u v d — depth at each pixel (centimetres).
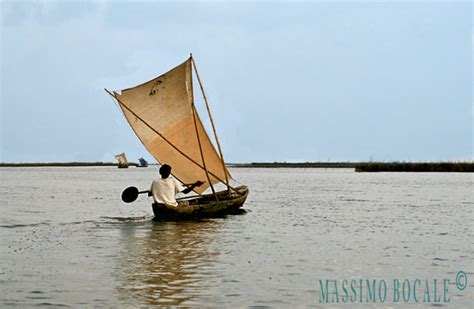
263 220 2455
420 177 9362
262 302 1050
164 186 2347
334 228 2189
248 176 10875
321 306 1035
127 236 1908
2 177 9412
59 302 1038
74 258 1475
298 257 1508
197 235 1942
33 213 2792
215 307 1011
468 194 4506
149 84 2466
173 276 1254
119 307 1008
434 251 1619
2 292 1109
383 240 1848
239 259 1470
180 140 2594
